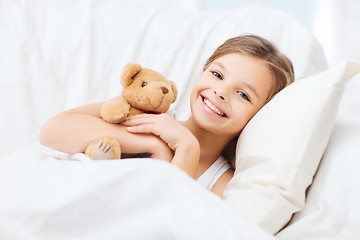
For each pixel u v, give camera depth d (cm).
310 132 70
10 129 111
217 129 92
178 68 134
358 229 64
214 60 100
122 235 50
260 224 68
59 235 51
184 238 49
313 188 73
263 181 70
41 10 131
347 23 260
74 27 130
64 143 78
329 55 264
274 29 139
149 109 83
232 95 91
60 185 57
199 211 51
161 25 139
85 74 123
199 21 144
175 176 56
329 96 70
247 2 258
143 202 53
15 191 57
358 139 73
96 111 89
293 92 79
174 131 81
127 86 82
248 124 88
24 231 51
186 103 127
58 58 124
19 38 122
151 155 82
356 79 92
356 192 66
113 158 76
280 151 71
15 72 117
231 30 138
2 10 127
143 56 134
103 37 132
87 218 52
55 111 119
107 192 53
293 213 73
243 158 78
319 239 66
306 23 266
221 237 49
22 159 70
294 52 132
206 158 100
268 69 94
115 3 140
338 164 71
